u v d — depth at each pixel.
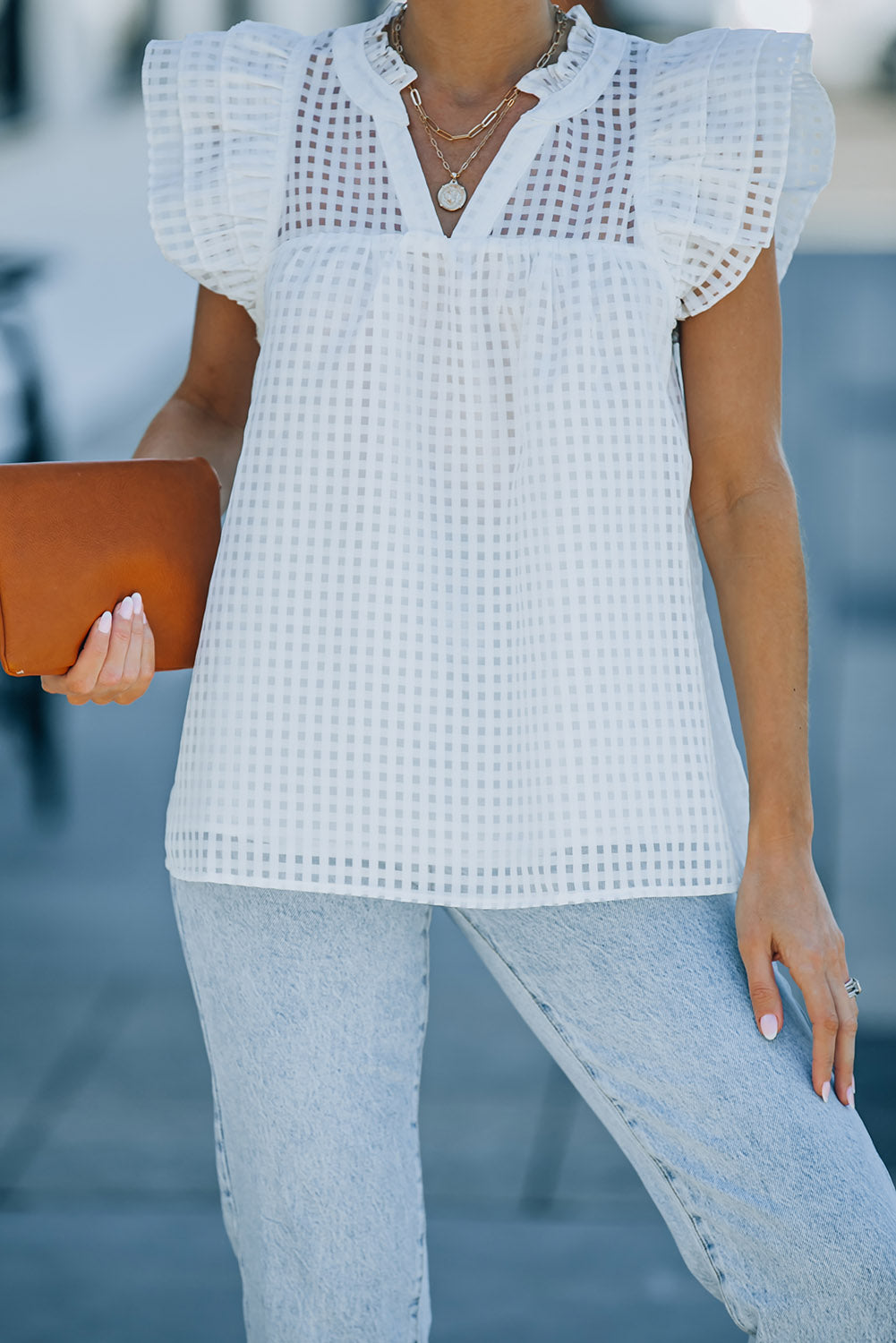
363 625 1.82
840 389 11.59
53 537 1.93
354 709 1.81
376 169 1.91
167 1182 3.85
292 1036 1.87
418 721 1.82
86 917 5.54
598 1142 4.00
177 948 5.30
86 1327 3.24
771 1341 1.80
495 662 1.83
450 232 1.88
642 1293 3.34
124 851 6.15
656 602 1.83
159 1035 4.66
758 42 1.90
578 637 1.80
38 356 11.33
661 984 1.82
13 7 16.42
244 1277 1.97
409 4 1.95
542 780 1.80
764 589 1.92
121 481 1.99
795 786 1.89
